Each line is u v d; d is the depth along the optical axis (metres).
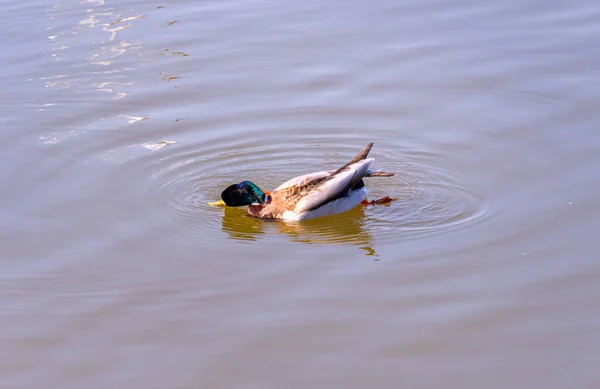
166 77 16.62
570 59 16.69
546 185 12.52
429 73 16.47
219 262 10.92
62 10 19.91
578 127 14.20
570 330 9.12
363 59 17.11
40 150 14.02
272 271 10.65
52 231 11.64
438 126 14.64
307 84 16.27
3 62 17.17
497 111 15.00
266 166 13.69
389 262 10.79
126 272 10.64
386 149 14.03
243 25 18.86
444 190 12.76
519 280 10.17
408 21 18.83
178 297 10.04
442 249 11.05
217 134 14.62
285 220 12.24
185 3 20.33
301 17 19.22
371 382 8.38
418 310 9.62
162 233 11.70
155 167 13.56
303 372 8.56
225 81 16.45
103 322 9.54
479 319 9.39
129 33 18.55
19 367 8.75
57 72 16.80
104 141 14.36
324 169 13.58
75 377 8.57
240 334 9.23
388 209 12.32
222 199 12.42
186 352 8.95
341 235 11.70
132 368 8.70
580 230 11.23
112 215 12.13
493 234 11.34
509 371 8.48
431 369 8.55
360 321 9.43
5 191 12.72
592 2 19.50
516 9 19.25
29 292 10.17
